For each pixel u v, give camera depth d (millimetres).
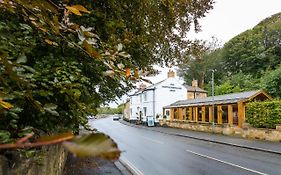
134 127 40906
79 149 656
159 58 9500
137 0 6453
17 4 1776
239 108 25953
